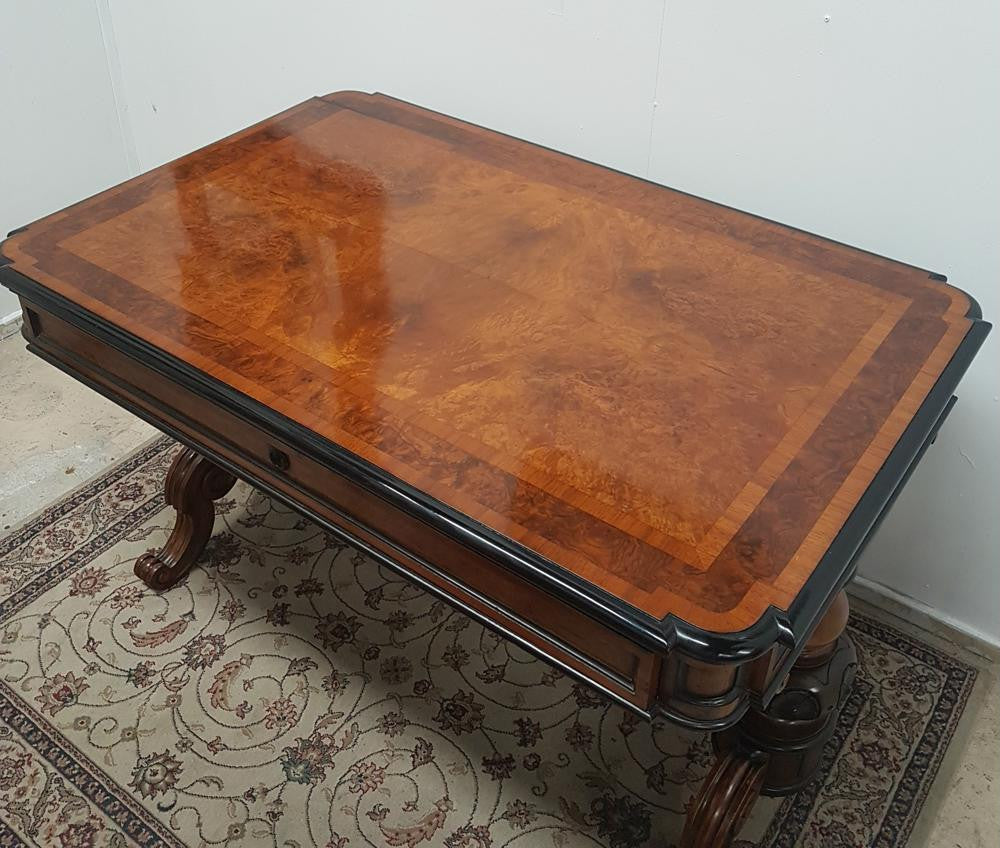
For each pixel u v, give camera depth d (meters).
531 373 1.24
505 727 1.59
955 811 1.50
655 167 1.72
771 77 1.52
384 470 1.12
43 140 2.29
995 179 1.41
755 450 1.15
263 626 1.73
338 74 2.04
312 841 1.46
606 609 0.99
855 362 1.27
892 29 1.39
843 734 1.59
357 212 1.53
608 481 1.11
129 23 2.27
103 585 1.79
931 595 1.77
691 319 1.33
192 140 2.39
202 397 1.26
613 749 1.57
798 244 1.48
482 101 1.86
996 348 1.50
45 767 1.53
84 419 2.12
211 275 1.40
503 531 1.06
